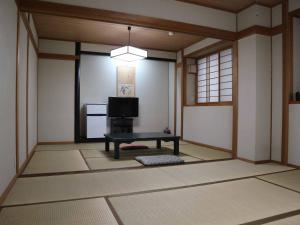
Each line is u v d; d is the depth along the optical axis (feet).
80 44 21.03
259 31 13.78
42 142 20.15
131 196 8.41
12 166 9.43
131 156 15.39
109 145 19.01
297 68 13.47
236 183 9.98
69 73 20.83
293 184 9.89
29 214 6.89
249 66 14.15
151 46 22.34
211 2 13.70
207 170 12.07
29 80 14.33
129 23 12.14
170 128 25.26
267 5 14.07
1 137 7.70
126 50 15.84
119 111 22.65
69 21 16.21
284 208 7.52
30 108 14.94
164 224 6.42
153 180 10.30
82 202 7.82
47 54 20.08
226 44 18.01
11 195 8.38
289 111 13.17
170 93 25.29
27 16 12.94
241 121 14.71
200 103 20.56
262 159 13.91
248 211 7.28
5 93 8.24
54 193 8.63
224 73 18.94
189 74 22.91
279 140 13.71
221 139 17.92
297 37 13.44
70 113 20.88
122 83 23.44
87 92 22.27
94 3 11.41
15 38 9.79
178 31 13.37
